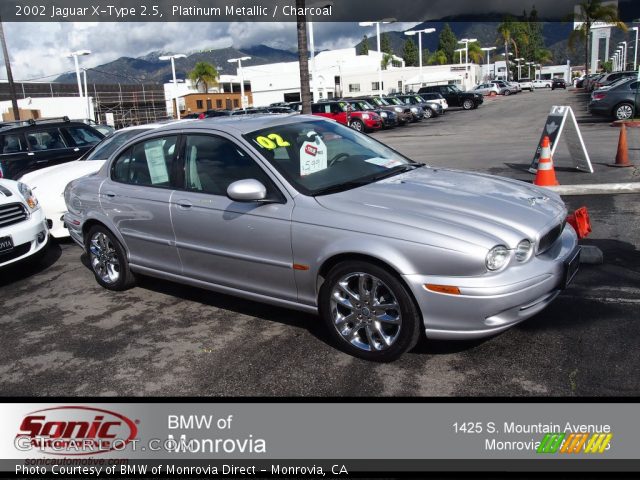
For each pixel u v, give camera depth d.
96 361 3.98
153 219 4.68
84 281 5.84
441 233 3.29
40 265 6.54
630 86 18.38
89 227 5.46
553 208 3.81
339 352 3.83
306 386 3.44
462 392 3.24
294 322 4.37
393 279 3.40
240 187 3.76
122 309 4.93
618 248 5.48
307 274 3.79
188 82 67.88
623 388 3.15
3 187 6.02
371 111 24.33
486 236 3.25
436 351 3.72
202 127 4.49
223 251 4.23
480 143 15.73
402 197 3.74
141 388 3.56
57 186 7.26
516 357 3.56
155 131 4.84
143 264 4.97
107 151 7.62
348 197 3.78
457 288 3.22
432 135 20.28
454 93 37.16
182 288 5.35
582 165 9.45
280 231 3.84
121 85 60.03
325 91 55.69
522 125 21.08
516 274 3.28
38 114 42.09
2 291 5.73
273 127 4.40
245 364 3.76
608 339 3.68
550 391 3.18
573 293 4.46
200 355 3.94
